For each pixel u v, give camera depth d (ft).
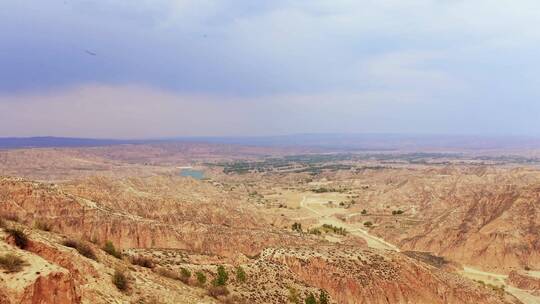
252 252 385.50
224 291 176.04
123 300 113.09
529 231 476.13
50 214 346.74
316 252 288.71
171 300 127.75
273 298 201.26
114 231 364.99
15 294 85.46
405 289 279.49
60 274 94.32
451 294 296.10
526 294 378.32
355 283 267.80
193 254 255.50
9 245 99.60
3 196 337.72
